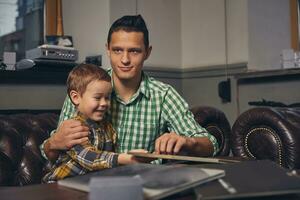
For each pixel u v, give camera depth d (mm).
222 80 2701
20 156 1450
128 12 2494
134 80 1312
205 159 909
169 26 2820
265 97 2498
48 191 712
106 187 542
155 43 2719
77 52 2219
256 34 2574
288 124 1294
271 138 1305
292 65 2482
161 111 1362
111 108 1302
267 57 2625
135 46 1264
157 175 662
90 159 1028
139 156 944
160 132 1376
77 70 1249
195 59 2861
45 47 2074
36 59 2084
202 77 2818
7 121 1516
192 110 1761
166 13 2797
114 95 1311
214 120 1727
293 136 1268
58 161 1161
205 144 1185
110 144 1215
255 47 2568
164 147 1002
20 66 2078
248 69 2545
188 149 1088
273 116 1305
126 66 1270
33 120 1572
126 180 552
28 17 2418
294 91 2377
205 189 626
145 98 1340
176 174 670
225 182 659
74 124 1097
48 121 1599
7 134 1467
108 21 2365
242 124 1369
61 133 1095
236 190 609
